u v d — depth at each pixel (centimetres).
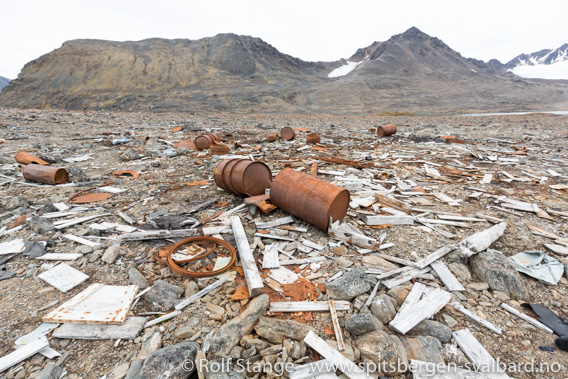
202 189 754
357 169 989
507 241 498
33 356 272
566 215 601
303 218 517
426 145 1484
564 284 386
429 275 392
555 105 9388
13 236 482
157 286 355
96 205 640
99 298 335
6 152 1103
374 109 8656
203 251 444
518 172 956
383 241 492
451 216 593
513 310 338
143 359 265
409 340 291
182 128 2028
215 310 328
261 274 396
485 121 3136
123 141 1418
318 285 377
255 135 1848
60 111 3155
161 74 11669
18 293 352
